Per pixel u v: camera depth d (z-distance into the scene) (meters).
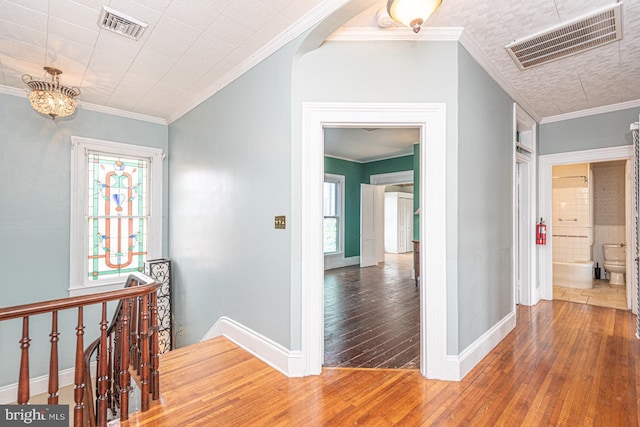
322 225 2.33
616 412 1.81
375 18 2.10
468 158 2.33
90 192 3.84
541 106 3.72
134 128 4.12
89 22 2.18
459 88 2.21
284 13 2.10
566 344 2.78
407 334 3.03
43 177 3.46
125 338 1.81
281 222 2.37
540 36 2.28
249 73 2.73
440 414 1.80
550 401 1.92
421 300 2.27
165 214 4.39
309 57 2.26
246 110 2.77
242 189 2.82
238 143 2.88
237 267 2.89
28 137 3.37
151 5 2.01
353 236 7.42
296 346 2.26
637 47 2.42
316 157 2.27
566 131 4.01
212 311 3.30
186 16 2.12
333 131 4.77
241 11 2.07
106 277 3.93
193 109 3.70
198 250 3.60
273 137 2.45
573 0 1.92
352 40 2.24
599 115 3.77
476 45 2.38
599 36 2.28
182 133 3.99
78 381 1.59
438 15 2.04
